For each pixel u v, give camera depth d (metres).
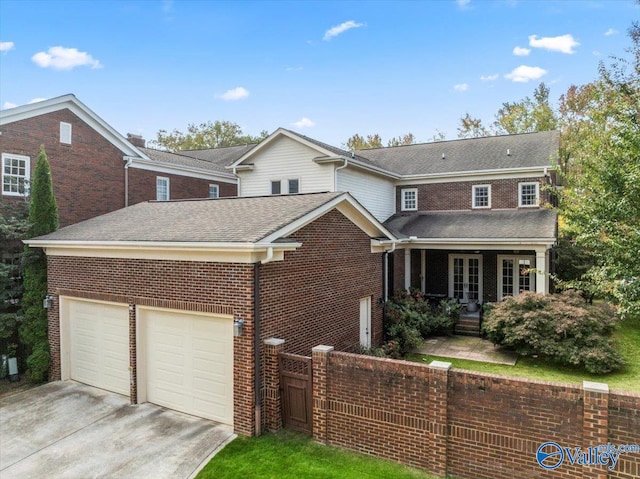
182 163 22.36
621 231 7.67
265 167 18.28
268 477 6.00
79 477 6.26
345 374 6.84
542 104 33.22
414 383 6.26
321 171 16.89
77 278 10.00
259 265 7.45
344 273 10.73
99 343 9.90
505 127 35.66
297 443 7.02
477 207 19.11
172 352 8.62
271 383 7.45
